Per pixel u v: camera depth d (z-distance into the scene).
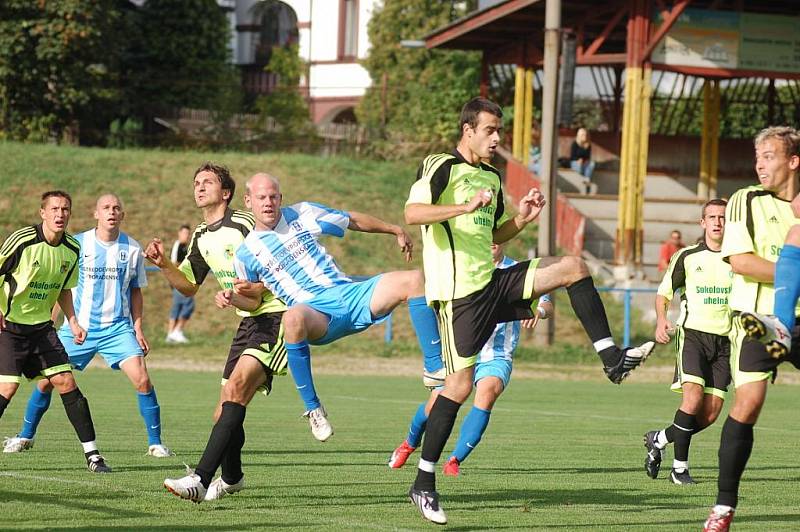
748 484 24.50
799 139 17.98
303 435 33.38
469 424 24.94
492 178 19.47
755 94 98.25
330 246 78.62
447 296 18.84
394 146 99.06
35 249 24.55
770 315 16.91
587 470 26.69
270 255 21.84
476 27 85.44
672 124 100.94
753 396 17.34
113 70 105.50
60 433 32.25
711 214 25.50
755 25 77.06
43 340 24.70
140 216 80.44
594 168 89.00
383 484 23.22
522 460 28.55
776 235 17.97
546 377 59.47
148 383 27.67
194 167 88.25
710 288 25.41
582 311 18.55
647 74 74.06
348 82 135.12
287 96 112.56
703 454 31.17
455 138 99.25
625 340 63.38
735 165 90.50
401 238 23.03
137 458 26.88
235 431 20.11
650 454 25.12
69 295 25.66
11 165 84.25
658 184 88.38
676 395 51.62
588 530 18.12
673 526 18.59
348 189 86.94
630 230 74.06
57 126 100.56
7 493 20.92
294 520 18.64
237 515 19.08
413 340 68.62
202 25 114.81
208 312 71.38
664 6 73.31
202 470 19.66
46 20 98.06
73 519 18.33
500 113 19.31
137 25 113.19
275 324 21.75
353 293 21.66
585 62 77.69
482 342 18.88
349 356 64.56
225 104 115.25
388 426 36.38
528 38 87.88
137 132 105.25
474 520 19.03
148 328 69.31
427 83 112.88
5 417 36.91
